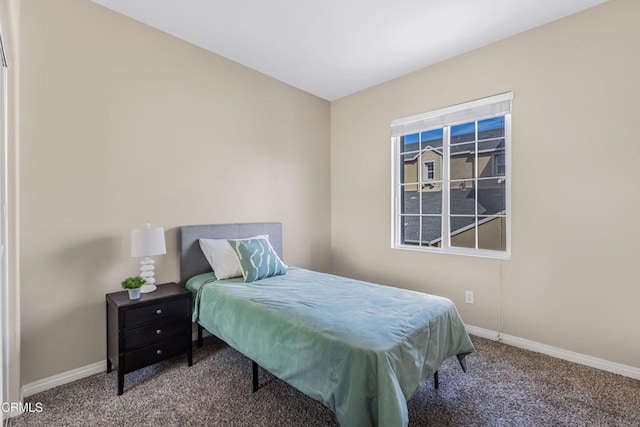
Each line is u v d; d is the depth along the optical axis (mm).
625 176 2092
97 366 2168
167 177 2547
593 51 2191
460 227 2992
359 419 1269
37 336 1941
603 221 2176
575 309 2295
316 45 2723
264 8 2215
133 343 1974
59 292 2023
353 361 1334
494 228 2766
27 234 1901
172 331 2166
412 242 3385
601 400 1826
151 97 2447
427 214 3244
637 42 2037
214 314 2184
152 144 2457
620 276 2121
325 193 4027
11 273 1717
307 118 3777
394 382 1275
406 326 1581
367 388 1292
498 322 2670
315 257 3906
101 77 2191
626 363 2100
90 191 2145
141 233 2137
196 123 2732
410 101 3252
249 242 2643
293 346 1597
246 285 2338
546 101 2395
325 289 2225
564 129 2318
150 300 2053
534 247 2473
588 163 2227
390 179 3469
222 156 2932
